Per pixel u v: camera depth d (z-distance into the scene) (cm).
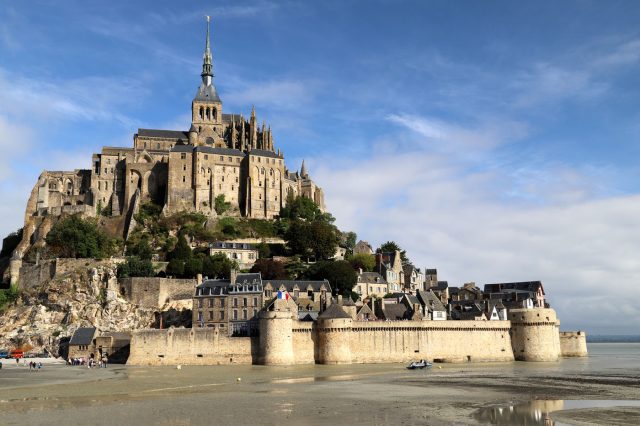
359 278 18612
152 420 6469
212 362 13175
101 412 6962
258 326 14575
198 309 15262
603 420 6550
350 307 15300
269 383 9800
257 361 13238
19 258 19288
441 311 16425
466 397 8181
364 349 13700
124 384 9662
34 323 15812
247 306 14862
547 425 6275
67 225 19462
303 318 14612
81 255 18862
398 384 9644
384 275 19725
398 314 15988
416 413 6900
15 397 8231
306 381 10088
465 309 17762
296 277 17962
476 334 14738
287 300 13875
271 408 7225
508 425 6262
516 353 15038
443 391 8788
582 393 8619
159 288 16388
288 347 13162
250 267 19312
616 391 8856
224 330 13438
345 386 9375
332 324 13462
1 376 10919
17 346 15175
